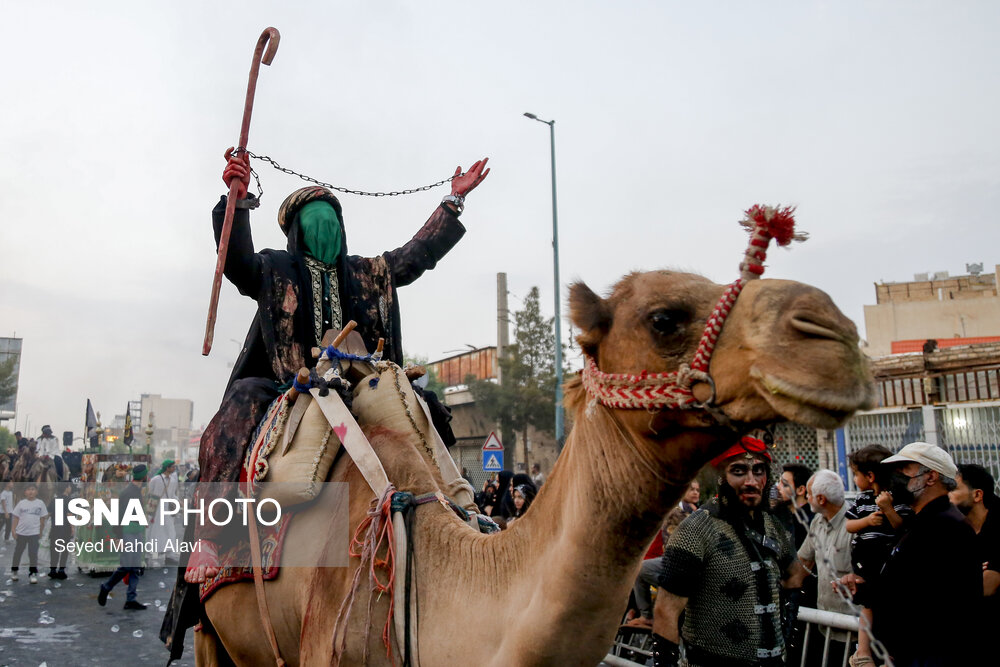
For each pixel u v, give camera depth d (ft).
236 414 11.99
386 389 11.37
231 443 11.75
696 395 6.66
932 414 49.70
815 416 5.74
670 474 7.09
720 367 6.54
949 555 12.65
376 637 8.90
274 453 10.97
